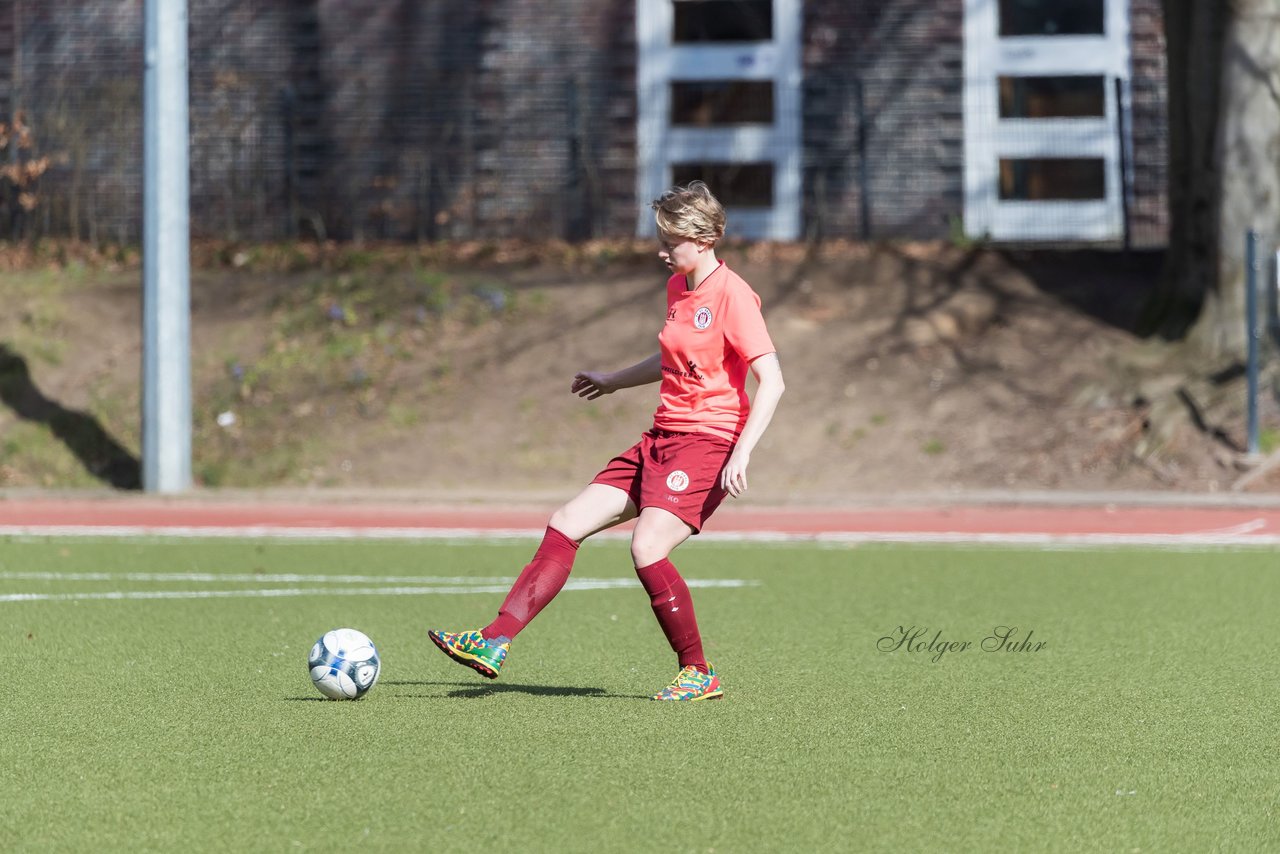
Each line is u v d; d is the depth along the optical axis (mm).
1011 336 81250
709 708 25031
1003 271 88562
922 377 78500
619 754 21594
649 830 17734
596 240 96125
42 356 81250
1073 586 41969
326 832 17672
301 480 73625
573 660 30156
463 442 75875
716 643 32312
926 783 20016
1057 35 98000
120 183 96625
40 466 74875
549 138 99500
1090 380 76500
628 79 99938
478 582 43188
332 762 21094
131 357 81875
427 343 82812
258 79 99062
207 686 27047
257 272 91312
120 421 77375
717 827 17859
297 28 100375
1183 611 37094
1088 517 62469
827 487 71250
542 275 89938
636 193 98688
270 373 80438
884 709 25000
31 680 27672
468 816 18312
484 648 24719
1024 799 19250
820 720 24047
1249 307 70500
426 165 99562
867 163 98750
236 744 22219
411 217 99438
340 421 77250
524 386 79500
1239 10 75938
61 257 93250
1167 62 80062
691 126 100125
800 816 18359
